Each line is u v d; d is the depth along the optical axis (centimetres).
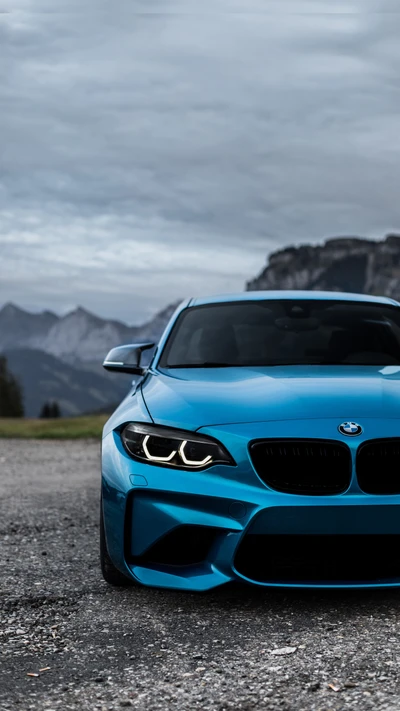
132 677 234
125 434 316
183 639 267
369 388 323
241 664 241
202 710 208
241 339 410
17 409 14900
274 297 463
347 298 466
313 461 284
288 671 233
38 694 222
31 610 308
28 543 443
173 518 291
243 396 320
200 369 382
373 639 258
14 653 258
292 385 329
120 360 427
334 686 220
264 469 286
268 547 284
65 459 1041
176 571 296
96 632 278
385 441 286
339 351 398
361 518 276
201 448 293
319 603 302
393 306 459
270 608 298
